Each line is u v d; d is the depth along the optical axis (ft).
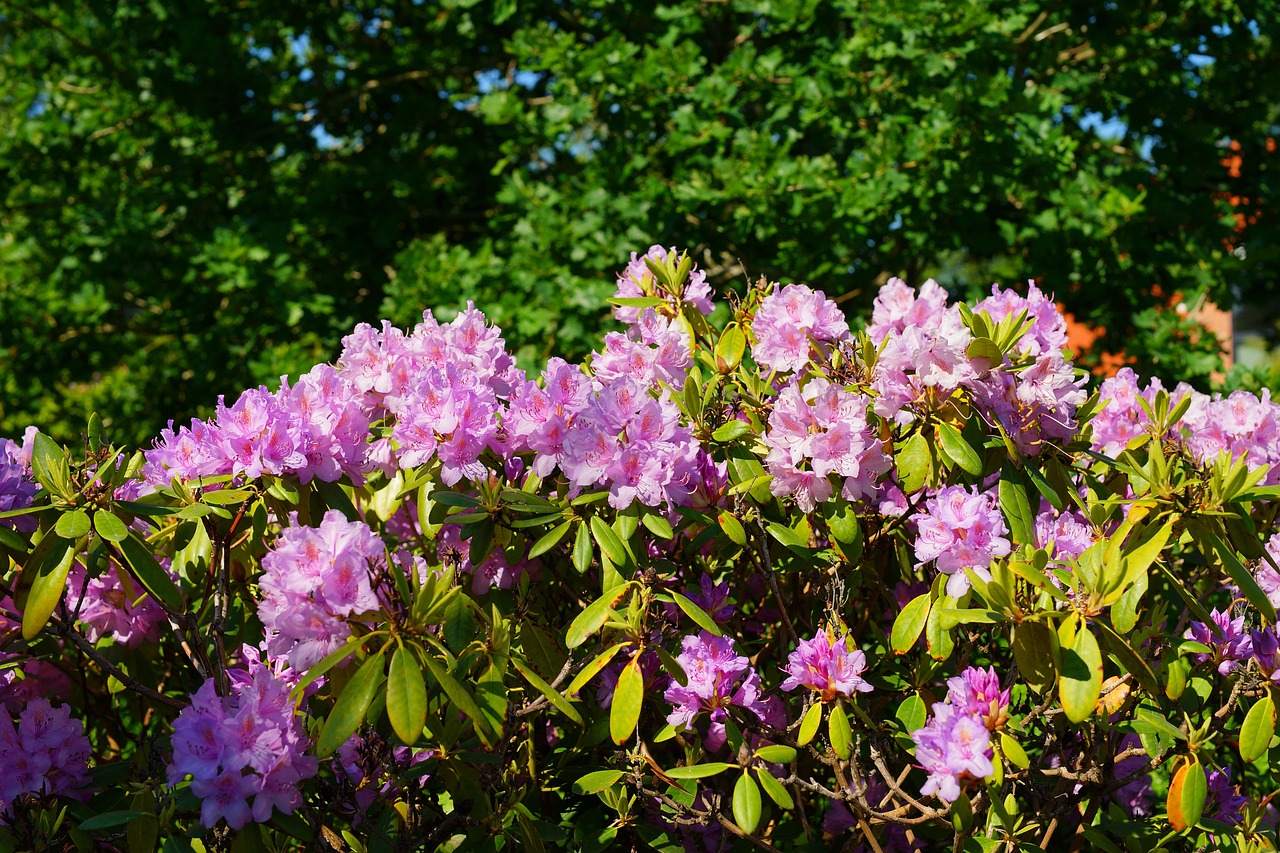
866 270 15.02
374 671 5.74
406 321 13.66
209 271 15.35
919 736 5.96
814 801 7.36
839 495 6.67
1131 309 15.26
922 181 13.15
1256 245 15.55
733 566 7.40
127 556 6.15
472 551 6.40
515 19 16.66
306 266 16.67
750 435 6.88
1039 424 6.66
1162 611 7.05
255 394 6.38
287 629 5.82
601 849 6.48
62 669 6.95
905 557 6.87
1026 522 6.48
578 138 15.39
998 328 6.56
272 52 18.12
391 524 7.52
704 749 6.93
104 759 7.29
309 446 6.42
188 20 16.22
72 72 18.56
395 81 17.43
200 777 5.84
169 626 7.05
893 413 6.63
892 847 7.03
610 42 13.85
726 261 15.56
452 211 17.98
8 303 17.74
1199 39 15.39
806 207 13.06
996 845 6.43
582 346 13.00
